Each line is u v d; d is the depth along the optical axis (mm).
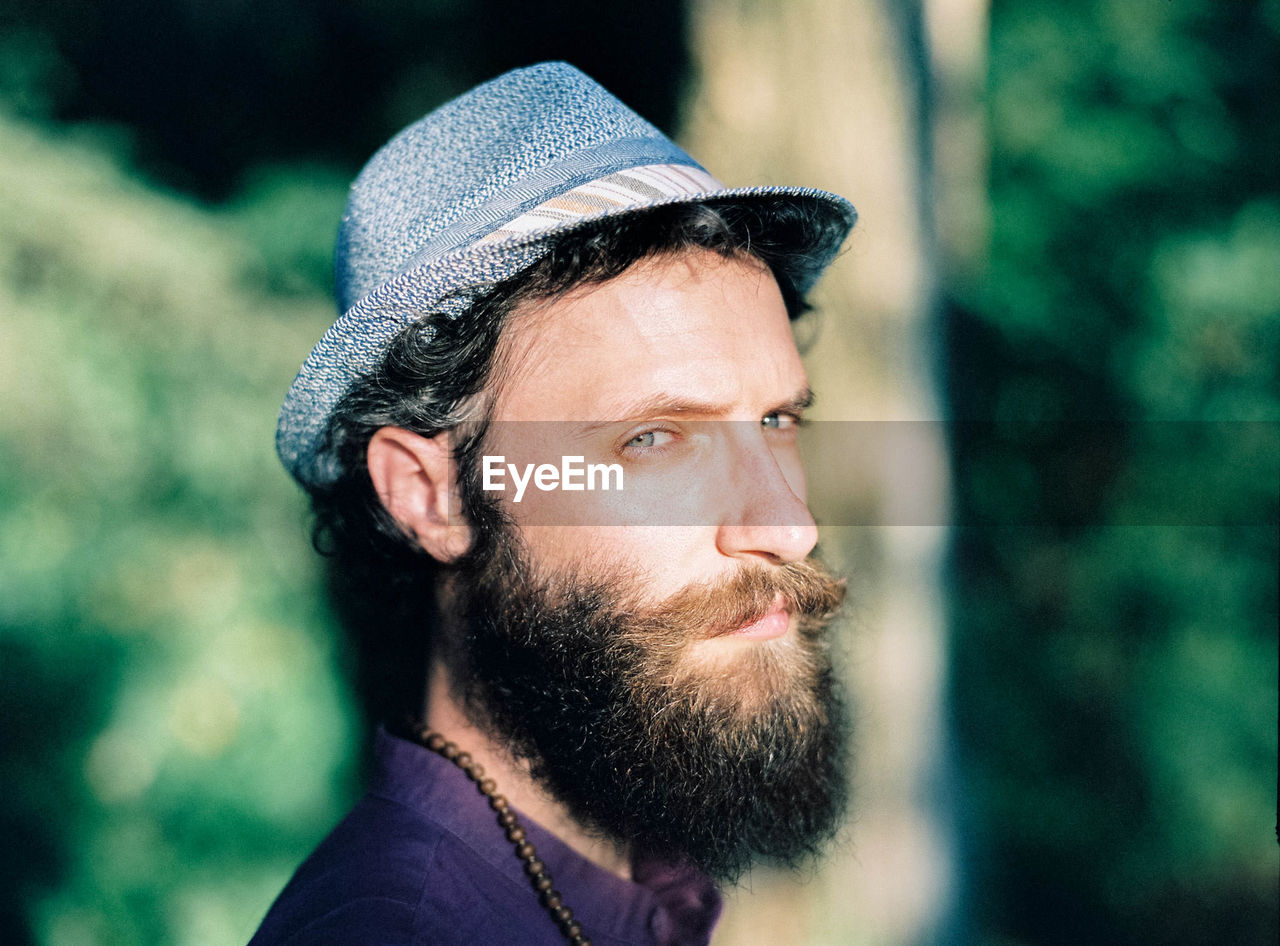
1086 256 2602
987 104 2609
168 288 1506
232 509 1600
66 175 1534
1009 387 2625
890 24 1277
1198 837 2258
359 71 2113
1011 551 2572
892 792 1284
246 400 1562
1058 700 2465
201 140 2018
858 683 1272
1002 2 2646
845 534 1259
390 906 605
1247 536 2553
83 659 1615
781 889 1164
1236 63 2662
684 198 632
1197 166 2590
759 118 1170
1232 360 2588
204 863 1646
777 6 1175
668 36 1174
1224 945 2094
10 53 1775
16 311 1423
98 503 1543
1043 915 2154
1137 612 2533
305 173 1906
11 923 1586
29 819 1609
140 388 1498
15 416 1432
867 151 1254
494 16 1892
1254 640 2484
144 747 1632
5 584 1525
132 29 1980
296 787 1670
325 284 1707
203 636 1635
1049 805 2326
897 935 1271
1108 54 2613
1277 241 2545
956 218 1507
